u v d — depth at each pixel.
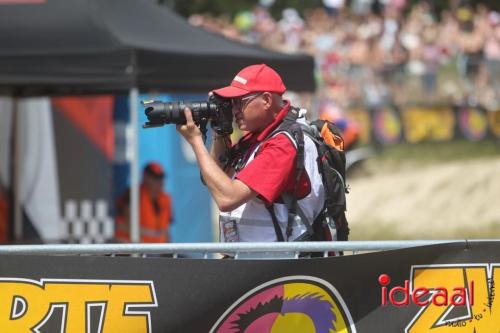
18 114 30.00
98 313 11.99
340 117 49.50
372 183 54.12
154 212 28.72
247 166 12.46
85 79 22.08
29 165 30.00
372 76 59.56
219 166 13.38
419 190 51.75
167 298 12.03
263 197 12.32
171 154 30.66
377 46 61.47
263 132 12.82
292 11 67.25
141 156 30.62
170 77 22.56
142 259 12.02
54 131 29.89
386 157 57.69
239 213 12.89
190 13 84.56
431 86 60.56
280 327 12.11
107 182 29.45
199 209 31.56
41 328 11.97
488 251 12.27
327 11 67.06
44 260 11.98
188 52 22.88
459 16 65.00
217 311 12.08
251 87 12.68
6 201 29.86
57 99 29.84
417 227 46.16
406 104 59.41
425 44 62.25
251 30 62.81
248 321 12.10
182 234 31.05
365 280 12.15
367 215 49.12
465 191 50.81
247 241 12.86
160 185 28.77
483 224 45.94
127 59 21.84
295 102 40.28
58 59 22.14
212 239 32.03
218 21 64.31
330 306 12.13
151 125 12.73
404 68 60.38
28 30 22.56
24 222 29.94
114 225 29.38
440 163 57.00
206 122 12.98
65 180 29.78
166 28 24.27
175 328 12.03
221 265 12.08
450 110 59.88
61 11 22.94
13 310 11.97
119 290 12.01
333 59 59.41
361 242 12.21
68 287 11.99
